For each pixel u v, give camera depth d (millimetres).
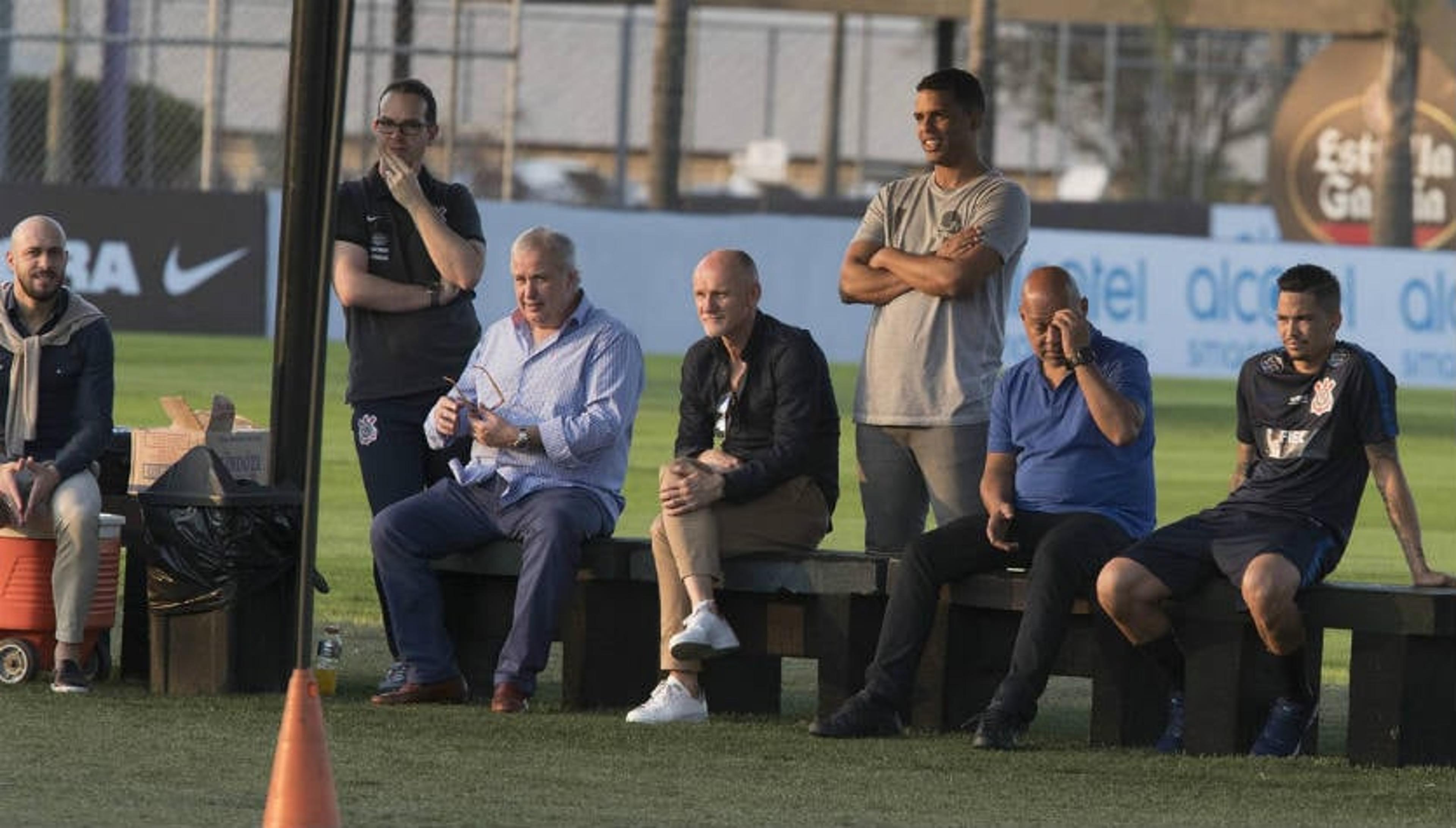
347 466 53594
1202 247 86062
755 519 25875
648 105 111875
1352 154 107250
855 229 82875
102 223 79062
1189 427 70000
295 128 27016
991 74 99438
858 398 27844
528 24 109562
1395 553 45219
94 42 80500
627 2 118188
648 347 81562
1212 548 24062
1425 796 22266
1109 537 24734
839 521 47938
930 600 24953
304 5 26734
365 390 28375
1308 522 24047
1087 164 144625
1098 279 84000
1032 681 24438
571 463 26422
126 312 79125
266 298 79750
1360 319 87500
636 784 21891
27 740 23344
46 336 26891
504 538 26688
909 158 127438
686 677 25797
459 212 28781
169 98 98000
